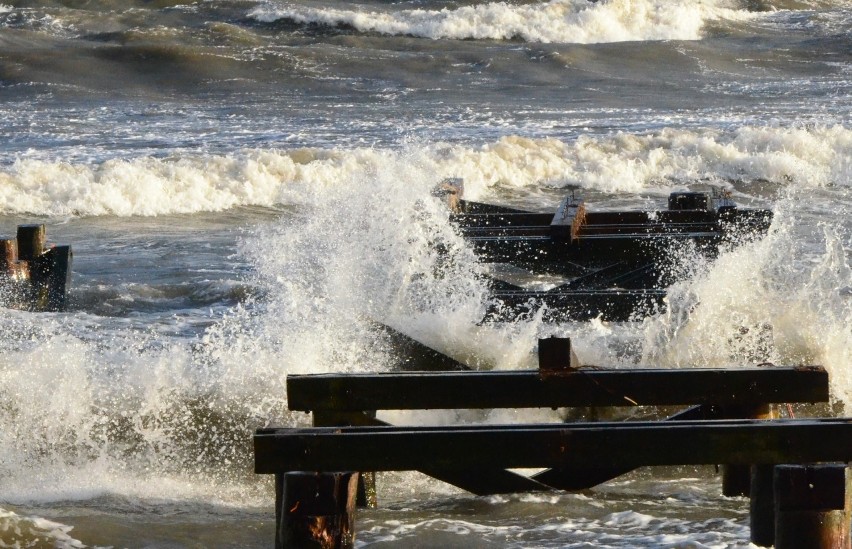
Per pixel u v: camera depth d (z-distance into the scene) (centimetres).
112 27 15675
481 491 2114
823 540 1420
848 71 14025
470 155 7238
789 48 15538
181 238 5403
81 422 2578
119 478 2373
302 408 1972
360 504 2088
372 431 1579
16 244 3828
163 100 11544
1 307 3709
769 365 1988
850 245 4722
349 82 12719
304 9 16075
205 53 13575
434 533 1833
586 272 3666
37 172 6369
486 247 3656
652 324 2917
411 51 14762
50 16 15712
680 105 10944
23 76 12462
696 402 1933
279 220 5991
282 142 8231
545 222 4097
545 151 7488
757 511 1591
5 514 1942
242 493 2328
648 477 2367
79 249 5103
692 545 1734
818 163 7619
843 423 1541
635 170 7425
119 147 7981
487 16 16250
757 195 6775
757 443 1547
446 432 1570
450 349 2922
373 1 17750
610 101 11375
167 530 1938
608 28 16538
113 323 3609
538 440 1569
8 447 2473
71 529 1917
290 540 1449
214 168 6662
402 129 9025
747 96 11706
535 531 1844
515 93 12075
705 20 17300
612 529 1858
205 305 3984
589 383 1920
